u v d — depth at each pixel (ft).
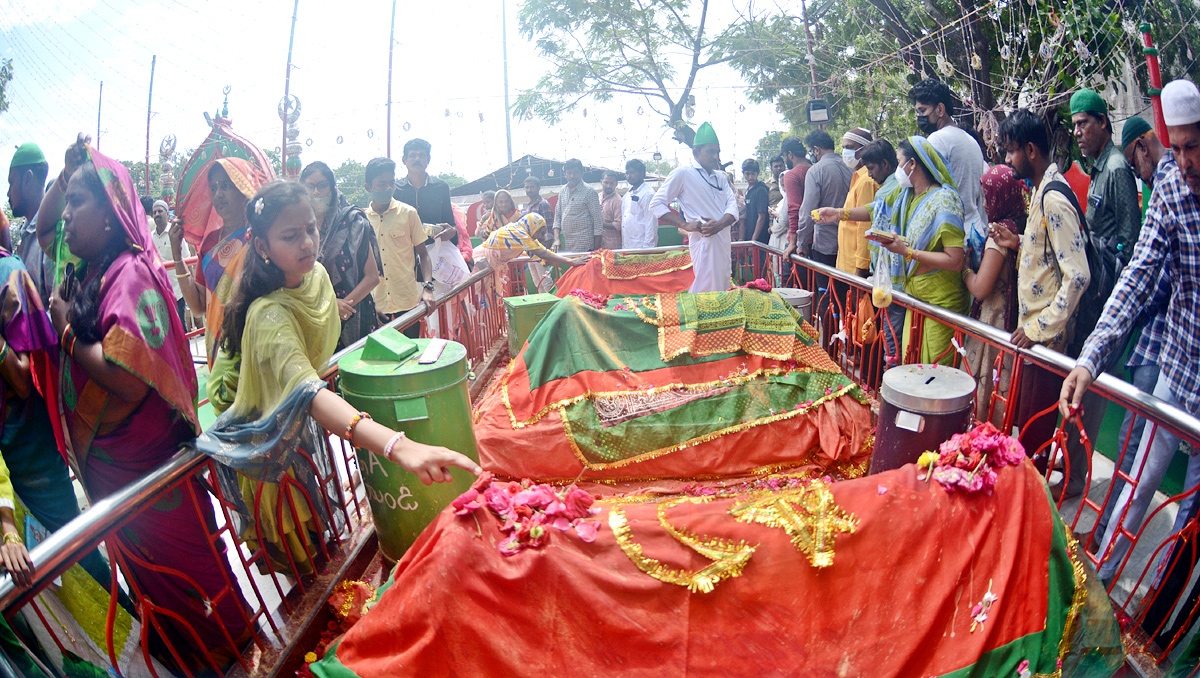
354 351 11.09
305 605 9.70
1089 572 7.75
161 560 8.34
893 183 14.57
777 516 7.47
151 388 8.19
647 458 12.59
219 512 12.79
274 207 8.28
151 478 7.41
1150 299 8.64
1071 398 8.66
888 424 10.46
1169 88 7.57
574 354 13.47
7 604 5.92
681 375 13.30
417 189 21.56
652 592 7.13
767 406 12.92
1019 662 7.15
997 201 11.87
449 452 7.68
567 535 7.32
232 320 8.89
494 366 21.30
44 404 9.14
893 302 13.74
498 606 7.02
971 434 7.96
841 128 36.24
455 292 18.01
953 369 10.88
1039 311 10.49
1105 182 11.84
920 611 7.20
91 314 7.79
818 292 20.52
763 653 7.09
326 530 10.93
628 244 28.91
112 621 7.21
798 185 23.54
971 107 24.43
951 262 12.45
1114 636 7.68
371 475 10.16
